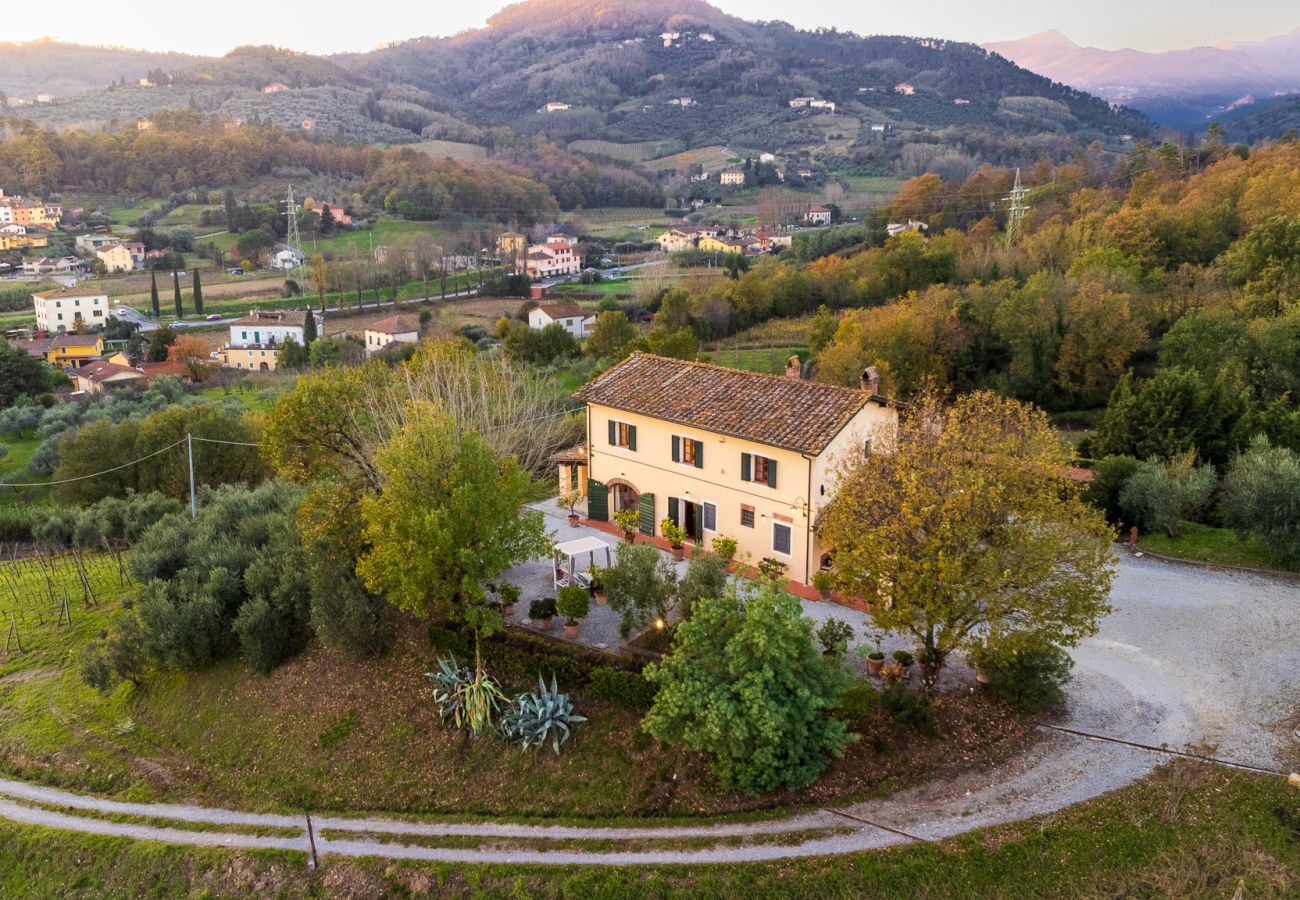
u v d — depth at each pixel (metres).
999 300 68.94
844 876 22.56
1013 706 27.80
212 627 35.84
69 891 27.38
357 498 35.97
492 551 30.66
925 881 22.27
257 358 116.50
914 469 26.36
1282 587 34.78
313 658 34.62
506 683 30.61
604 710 28.81
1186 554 38.00
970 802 24.52
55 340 118.81
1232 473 39.62
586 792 26.92
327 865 26.00
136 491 60.31
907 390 62.88
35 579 48.88
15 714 36.28
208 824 28.81
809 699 24.56
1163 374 46.03
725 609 25.28
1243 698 27.77
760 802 25.50
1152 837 22.77
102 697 37.06
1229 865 21.81
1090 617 25.80
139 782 31.62
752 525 36.47
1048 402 65.25
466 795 27.92
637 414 39.59
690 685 24.39
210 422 61.09
